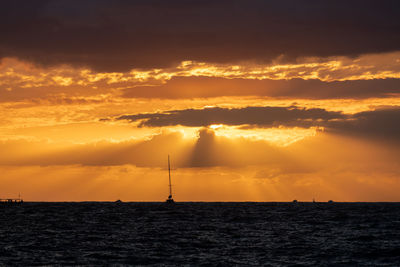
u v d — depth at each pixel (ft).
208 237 490.90
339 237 488.44
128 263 335.26
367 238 474.90
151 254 372.79
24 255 366.43
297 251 386.11
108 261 342.44
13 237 490.08
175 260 346.54
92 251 387.14
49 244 431.02
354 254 367.25
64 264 330.95
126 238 480.23
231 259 350.64
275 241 456.04
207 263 334.65
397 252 372.79
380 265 324.80
